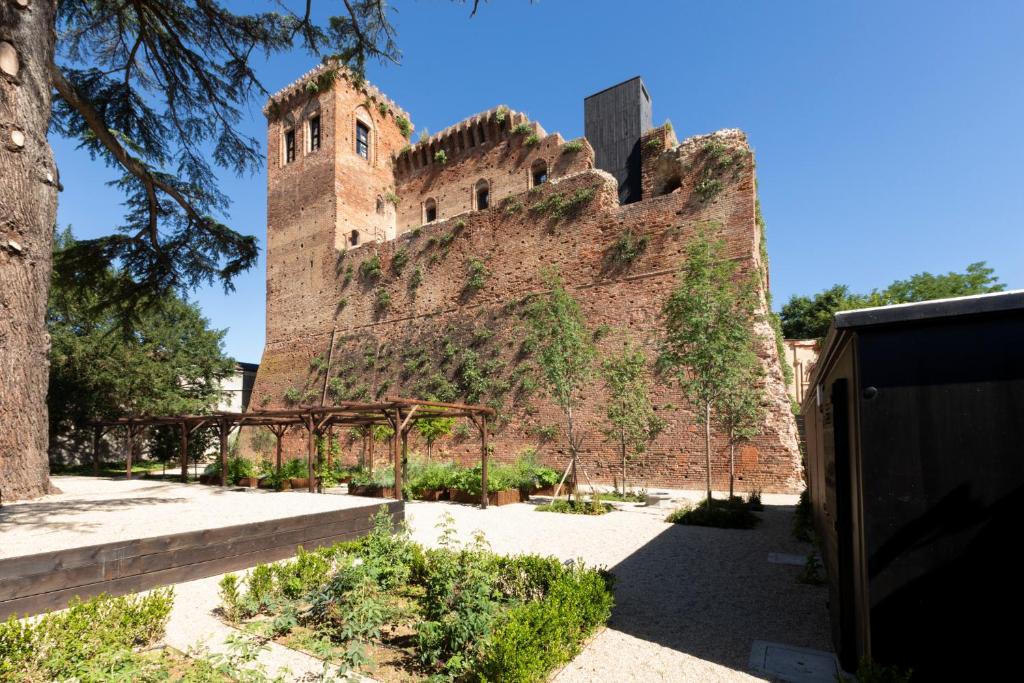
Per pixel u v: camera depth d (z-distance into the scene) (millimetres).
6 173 9766
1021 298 2830
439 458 21844
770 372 15688
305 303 29734
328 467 19141
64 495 12102
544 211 22031
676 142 21281
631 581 6453
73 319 25922
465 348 22859
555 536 9141
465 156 29984
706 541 8719
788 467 14930
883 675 2852
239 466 19406
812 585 6250
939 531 2916
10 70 9688
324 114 30562
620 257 19547
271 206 32188
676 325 12406
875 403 3127
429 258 25281
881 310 3127
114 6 12734
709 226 16203
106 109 14328
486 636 4008
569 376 14047
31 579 5078
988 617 2779
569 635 4293
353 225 30109
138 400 27109
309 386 28000
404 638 4672
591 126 26984
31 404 10602
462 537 9055
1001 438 2859
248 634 4699
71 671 3527
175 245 16109
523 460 17203
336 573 5492
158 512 9109
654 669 4047
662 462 16875
